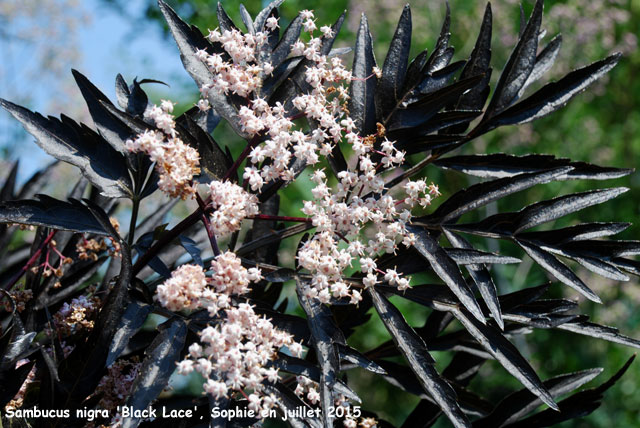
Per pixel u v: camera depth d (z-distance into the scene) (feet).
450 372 1.68
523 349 4.85
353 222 1.45
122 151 1.51
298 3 5.86
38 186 1.90
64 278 1.70
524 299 1.54
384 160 1.49
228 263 1.38
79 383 1.44
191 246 1.48
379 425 1.62
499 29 5.54
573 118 6.03
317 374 1.43
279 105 1.47
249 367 1.36
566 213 1.52
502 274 5.00
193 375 3.49
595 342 5.18
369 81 1.57
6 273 1.77
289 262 4.29
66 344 1.55
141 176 1.51
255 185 1.44
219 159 1.52
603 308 5.15
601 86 5.98
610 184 5.83
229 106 1.53
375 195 1.54
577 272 5.15
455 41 5.80
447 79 1.55
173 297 1.35
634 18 6.73
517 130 5.54
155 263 1.49
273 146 1.44
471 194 1.53
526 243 1.51
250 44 1.50
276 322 1.46
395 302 4.64
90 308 1.55
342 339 1.43
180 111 5.96
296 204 4.48
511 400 1.60
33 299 1.64
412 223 1.53
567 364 5.11
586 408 1.58
